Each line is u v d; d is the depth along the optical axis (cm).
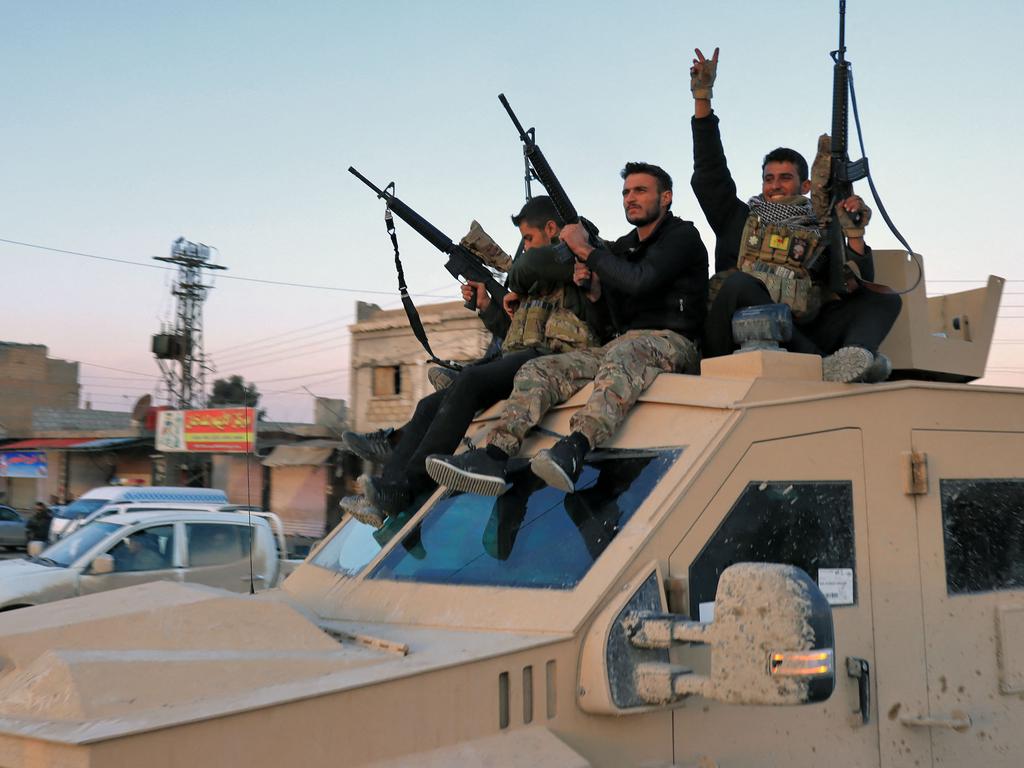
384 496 385
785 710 310
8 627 275
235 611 268
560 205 503
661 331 408
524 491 353
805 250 450
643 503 311
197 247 4294
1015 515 379
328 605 361
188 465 3675
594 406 344
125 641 254
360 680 239
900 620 344
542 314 461
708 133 500
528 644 268
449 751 246
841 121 438
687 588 295
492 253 563
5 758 215
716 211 511
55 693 225
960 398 372
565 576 302
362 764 234
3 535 2930
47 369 6091
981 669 359
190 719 213
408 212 571
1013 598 372
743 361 355
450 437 400
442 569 342
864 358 356
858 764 325
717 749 294
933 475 360
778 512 326
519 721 261
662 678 265
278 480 3456
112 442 4078
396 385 3152
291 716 226
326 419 3444
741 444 324
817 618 229
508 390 415
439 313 3005
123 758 204
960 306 522
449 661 253
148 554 1156
